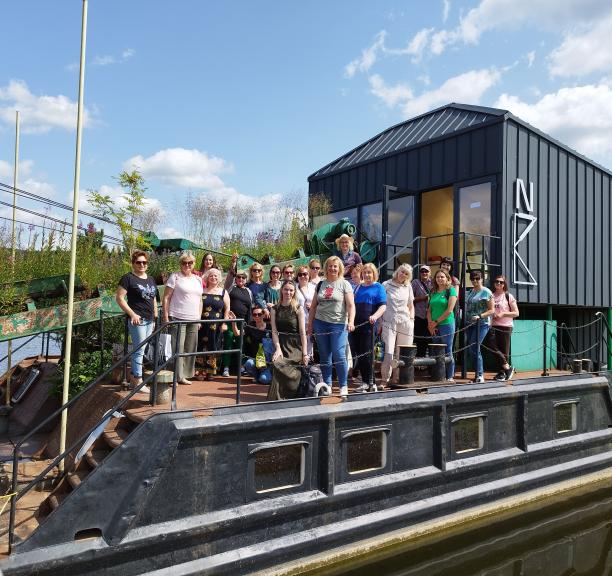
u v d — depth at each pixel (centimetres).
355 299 661
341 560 538
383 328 681
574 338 1270
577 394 827
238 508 484
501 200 997
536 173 1062
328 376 605
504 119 1002
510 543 616
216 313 747
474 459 674
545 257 1073
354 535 552
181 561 453
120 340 799
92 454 518
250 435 494
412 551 580
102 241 988
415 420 619
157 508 443
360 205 1288
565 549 605
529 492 731
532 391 748
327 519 539
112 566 422
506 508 695
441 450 634
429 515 618
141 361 626
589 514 706
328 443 538
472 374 840
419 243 1141
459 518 645
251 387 680
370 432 579
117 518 425
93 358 777
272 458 512
